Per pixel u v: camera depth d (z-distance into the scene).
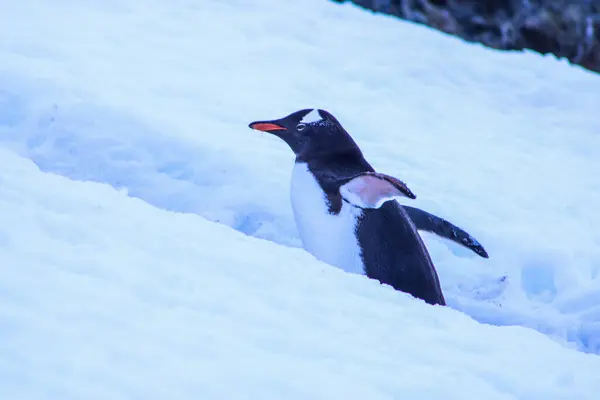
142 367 7.67
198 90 20.84
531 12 47.16
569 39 46.88
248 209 16.75
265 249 11.27
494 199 19.20
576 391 9.30
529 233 17.91
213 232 11.36
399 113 23.27
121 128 17.67
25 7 23.67
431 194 18.59
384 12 43.72
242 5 28.06
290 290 10.17
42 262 9.02
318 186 13.51
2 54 19.33
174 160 17.50
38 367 7.29
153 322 8.47
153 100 19.42
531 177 21.02
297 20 27.77
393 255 13.51
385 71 25.48
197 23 25.86
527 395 9.10
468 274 16.92
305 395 7.93
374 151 20.22
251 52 24.62
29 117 17.41
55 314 8.11
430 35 29.59
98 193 11.64
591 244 18.28
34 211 10.20
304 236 13.88
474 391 8.82
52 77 18.48
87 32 22.84
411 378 8.76
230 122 19.55
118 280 9.09
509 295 16.94
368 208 13.41
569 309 16.80
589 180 21.69
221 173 17.30
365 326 9.80
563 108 26.64
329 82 24.00
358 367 8.73
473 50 29.38
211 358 8.11
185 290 9.34
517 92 27.00
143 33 23.94
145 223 10.88
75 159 17.02
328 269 11.25
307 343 8.95
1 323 7.71
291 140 14.08
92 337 7.90
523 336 10.98
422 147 21.23
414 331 10.05
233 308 9.23
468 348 10.00
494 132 23.78
